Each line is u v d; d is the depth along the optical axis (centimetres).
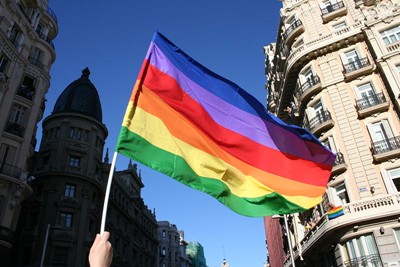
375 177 2244
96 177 4541
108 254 312
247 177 883
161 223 9238
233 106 938
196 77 912
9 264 3731
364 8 2966
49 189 4078
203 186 802
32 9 3300
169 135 797
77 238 3950
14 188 2647
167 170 759
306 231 2889
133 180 6500
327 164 964
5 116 2767
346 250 2116
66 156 4362
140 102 789
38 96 3155
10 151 2766
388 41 2622
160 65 855
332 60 2861
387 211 1981
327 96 2720
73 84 5191
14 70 2928
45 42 3375
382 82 2541
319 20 3178
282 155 937
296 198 895
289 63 3120
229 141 897
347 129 2498
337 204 2366
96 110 5022
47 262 3672
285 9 3509
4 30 2814
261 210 859
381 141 2330
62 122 4609
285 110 3603
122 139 729
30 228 3894
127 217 5616
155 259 6944
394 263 1886
